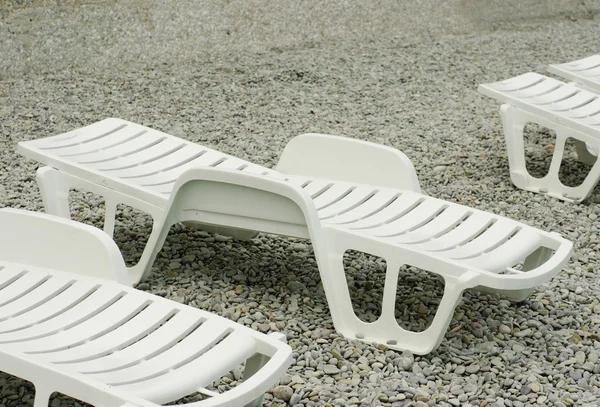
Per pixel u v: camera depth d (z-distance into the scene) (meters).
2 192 4.06
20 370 2.00
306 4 7.91
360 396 2.45
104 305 2.35
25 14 6.59
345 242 2.77
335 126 5.24
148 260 3.06
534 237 2.90
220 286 3.14
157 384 1.96
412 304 3.07
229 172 2.81
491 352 2.74
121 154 3.42
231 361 2.11
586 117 4.18
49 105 5.52
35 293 2.43
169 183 3.19
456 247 2.79
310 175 3.43
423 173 4.51
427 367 2.63
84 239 2.51
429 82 6.35
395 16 8.35
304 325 2.88
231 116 5.38
